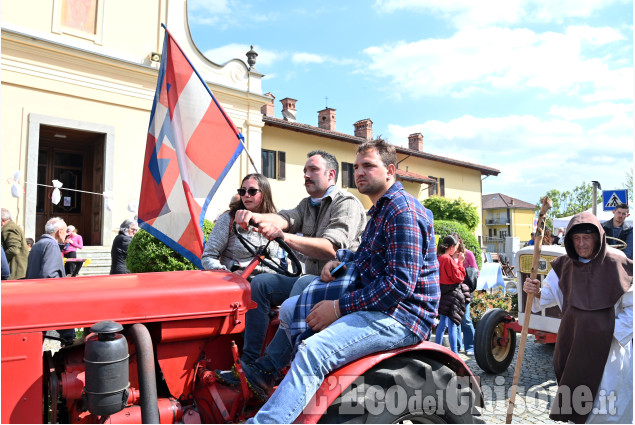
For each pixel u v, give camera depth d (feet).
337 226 7.95
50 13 33.81
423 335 6.18
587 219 9.32
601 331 9.12
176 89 11.85
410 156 74.90
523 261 16.51
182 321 6.59
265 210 9.59
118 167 36.65
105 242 35.60
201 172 11.27
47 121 33.19
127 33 37.65
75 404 6.40
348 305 6.01
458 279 16.03
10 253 18.22
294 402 5.41
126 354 5.62
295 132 57.36
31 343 5.63
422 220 6.17
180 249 11.10
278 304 7.91
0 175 31.07
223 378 7.02
